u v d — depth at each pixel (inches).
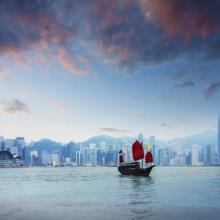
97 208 1202.6
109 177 4527.6
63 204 1328.7
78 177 4726.9
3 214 1056.2
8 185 2770.7
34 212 1099.3
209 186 2491.4
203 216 1010.7
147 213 1077.1
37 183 3122.5
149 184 2822.3
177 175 5433.1
